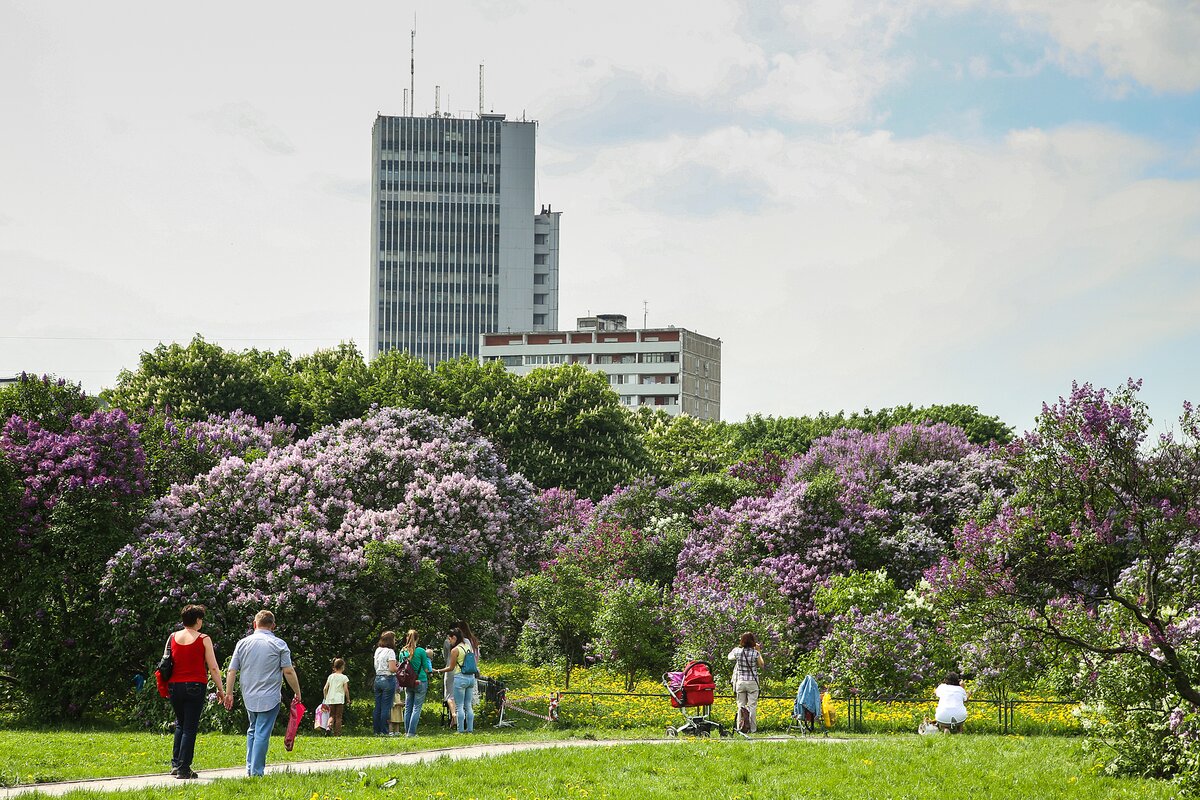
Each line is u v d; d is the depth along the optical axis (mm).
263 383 67250
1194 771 15094
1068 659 19062
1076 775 15852
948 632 20234
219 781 13977
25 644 27109
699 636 31188
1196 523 16812
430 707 30281
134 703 26703
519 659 43156
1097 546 17375
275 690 14664
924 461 46938
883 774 15680
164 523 30234
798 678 30219
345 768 15516
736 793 14180
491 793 13812
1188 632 17234
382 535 31234
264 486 32125
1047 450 17766
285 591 28203
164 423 37656
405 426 44562
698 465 76688
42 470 28828
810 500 41031
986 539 18625
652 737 21906
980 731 23672
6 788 13984
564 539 47594
